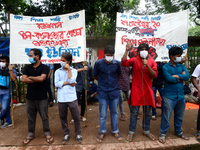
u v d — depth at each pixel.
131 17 3.67
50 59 3.69
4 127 3.45
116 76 2.88
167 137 2.93
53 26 3.67
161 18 3.68
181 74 2.75
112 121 2.91
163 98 2.88
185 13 3.66
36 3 7.23
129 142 2.75
